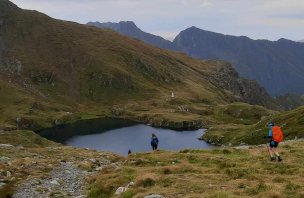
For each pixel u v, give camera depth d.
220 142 174.00
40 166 41.41
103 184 30.50
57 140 194.12
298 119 118.06
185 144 177.00
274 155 35.12
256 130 143.75
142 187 26.89
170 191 24.80
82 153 59.28
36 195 29.92
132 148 163.25
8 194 30.36
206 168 31.98
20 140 124.25
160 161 38.03
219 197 21.89
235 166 32.22
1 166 39.62
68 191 31.27
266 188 23.78
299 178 26.75
